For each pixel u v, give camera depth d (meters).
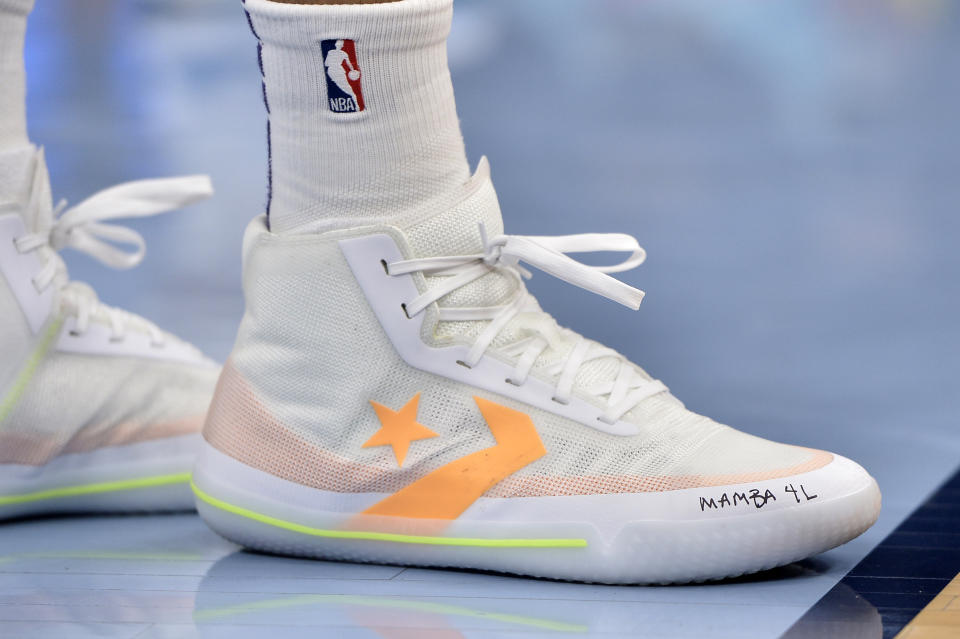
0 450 1.77
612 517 1.44
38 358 1.78
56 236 1.85
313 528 1.55
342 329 1.54
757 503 1.41
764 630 1.25
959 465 2.09
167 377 1.90
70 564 1.57
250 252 1.63
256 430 1.59
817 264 3.93
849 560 1.54
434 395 1.53
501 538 1.48
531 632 1.25
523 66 7.18
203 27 8.66
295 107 1.51
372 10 1.43
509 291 1.59
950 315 3.36
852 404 2.58
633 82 6.83
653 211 4.62
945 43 7.34
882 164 5.32
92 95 7.05
